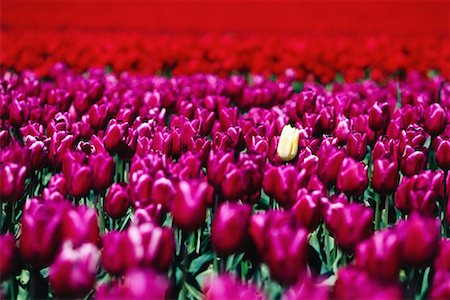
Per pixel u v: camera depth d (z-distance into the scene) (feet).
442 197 6.09
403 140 6.59
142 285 4.41
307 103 7.70
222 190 5.56
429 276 5.41
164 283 4.84
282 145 6.17
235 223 4.93
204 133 7.13
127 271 4.77
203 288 5.45
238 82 8.76
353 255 5.84
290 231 4.80
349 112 7.95
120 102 8.32
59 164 6.26
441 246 5.06
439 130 7.09
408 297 5.25
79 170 5.68
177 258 5.59
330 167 5.92
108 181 5.88
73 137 6.29
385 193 5.94
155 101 8.18
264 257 4.97
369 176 7.25
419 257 4.93
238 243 4.98
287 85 8.86
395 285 4.86
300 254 4.78
